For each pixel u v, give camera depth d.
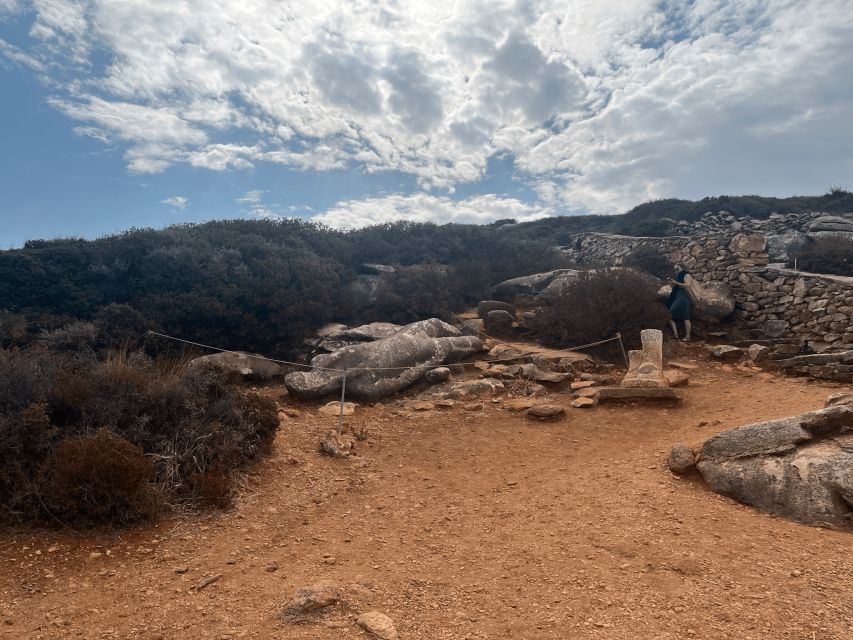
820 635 3.17
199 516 5.36
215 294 14.35
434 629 3.44
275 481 6.35
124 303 14.14
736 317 14.20
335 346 13.39
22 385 5.89
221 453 6.21
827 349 11.62
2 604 3.80
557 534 4.93
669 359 12.30
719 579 3.91
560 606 3.68
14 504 4.92
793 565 4.06
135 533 4.95
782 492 5.19
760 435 5.78
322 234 21.78
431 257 21.50
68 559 4.46
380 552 4.74
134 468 5.09
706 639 3.19
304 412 9.88
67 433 5.71
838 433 5.48
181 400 6.63
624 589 3.85
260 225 20.78
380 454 7.73
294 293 15.15
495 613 3.64
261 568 4.43
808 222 22.33
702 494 5.64
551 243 28.72
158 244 16.19
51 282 14.39
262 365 12.07
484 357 13.08
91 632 3.49
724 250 15.61
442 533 5.15
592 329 13.01
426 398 10.70
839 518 4.80
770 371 11.21
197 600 3.90
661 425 8.41
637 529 4.87
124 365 6.92
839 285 12.00
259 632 3.45
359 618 3.54
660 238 21.33
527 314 15.62
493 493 6.26
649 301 13.23
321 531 5.23
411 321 16.11
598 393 9.81
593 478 6.34
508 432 8.70
